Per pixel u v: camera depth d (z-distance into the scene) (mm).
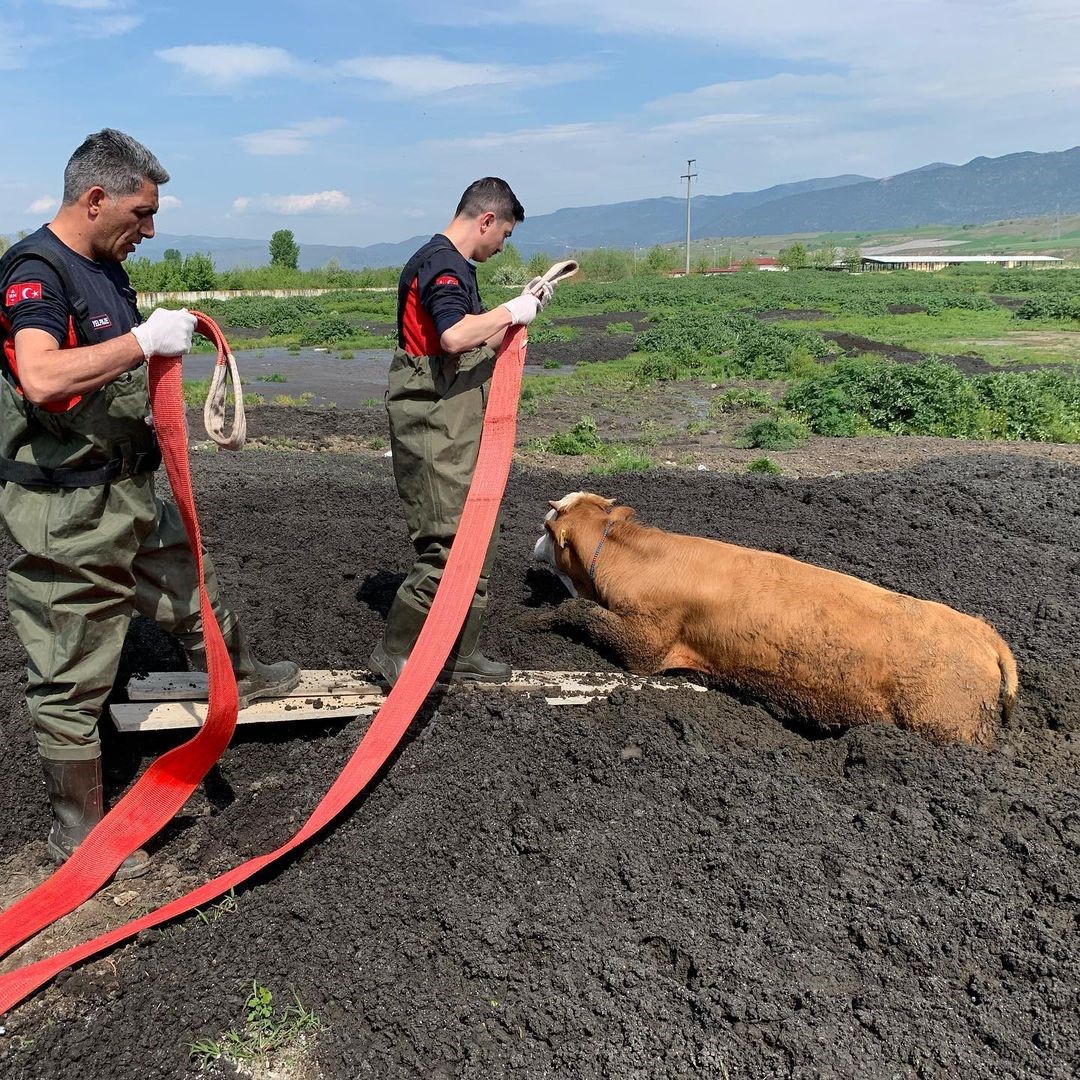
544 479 10070
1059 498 9477
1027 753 4438
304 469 9914
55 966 3061
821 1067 2717
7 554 6434
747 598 4551
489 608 5645
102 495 3334
